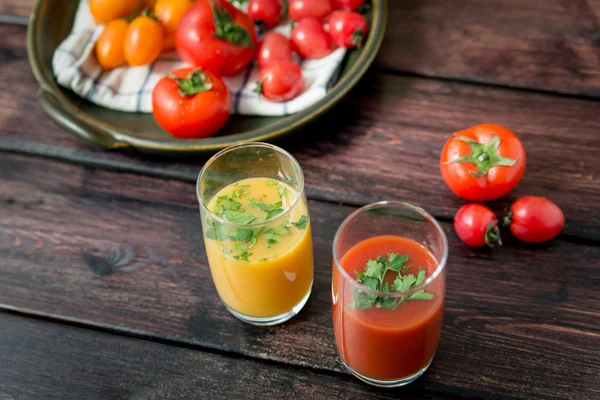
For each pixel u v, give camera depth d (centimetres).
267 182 58
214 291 63
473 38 78
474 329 59
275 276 56
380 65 76
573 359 57
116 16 77
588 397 56
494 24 79
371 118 72
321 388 57
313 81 73
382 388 57
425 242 55
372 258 55
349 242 55
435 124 72
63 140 73
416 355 54
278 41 73
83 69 74
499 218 65
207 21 72
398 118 72
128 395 58
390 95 74
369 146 70
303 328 60
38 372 59
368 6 78
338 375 58
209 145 66
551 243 63
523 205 62
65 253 65
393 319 52
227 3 73
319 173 69
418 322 52
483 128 64
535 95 73
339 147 71
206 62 73
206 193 56
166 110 68
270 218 55
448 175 64
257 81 71
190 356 59
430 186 67
